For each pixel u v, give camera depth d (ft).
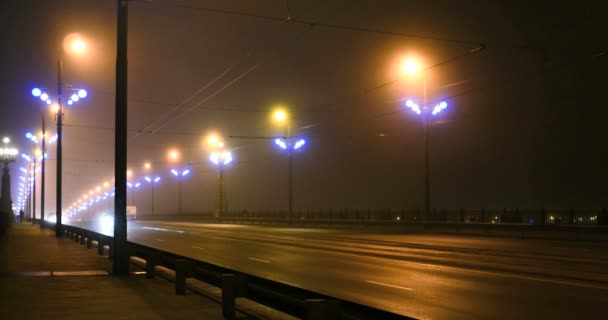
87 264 65.10
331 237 118.52
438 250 82.99
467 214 144.66
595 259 68.44
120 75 55.62
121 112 55.47
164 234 148.66
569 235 103.60
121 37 55.83
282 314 35.65
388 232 135.85
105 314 34.58
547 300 40.45
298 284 49.98
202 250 90.89
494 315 35.19
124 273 55.01
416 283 50.11
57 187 123.75
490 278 52.47
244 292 32.91
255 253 84.12
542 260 67.62
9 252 81.92
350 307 21.59
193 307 36.88
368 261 70.03
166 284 47.98
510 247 87.10
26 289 45.03
